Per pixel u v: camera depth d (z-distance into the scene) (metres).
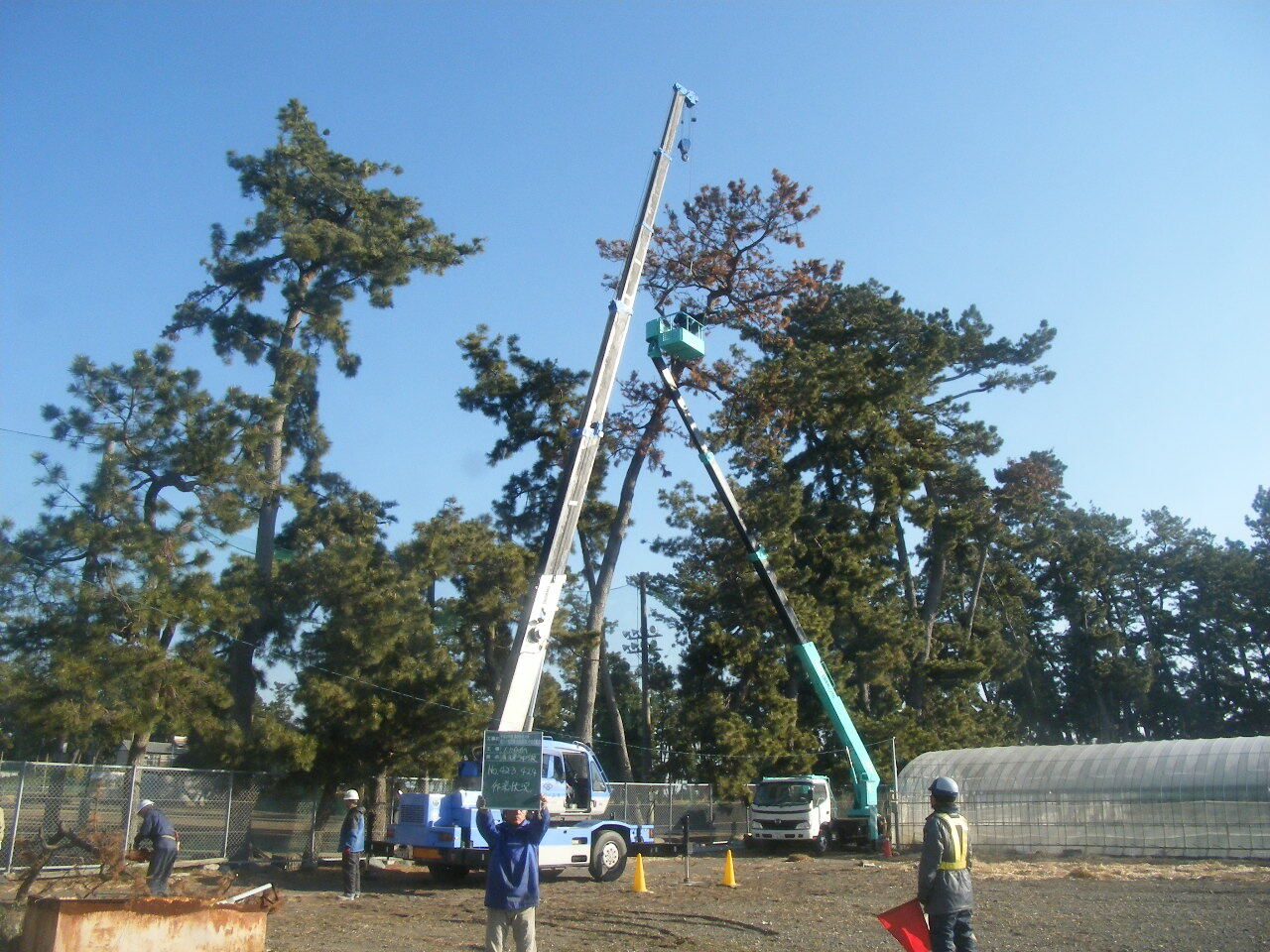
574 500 24.23
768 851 33.66
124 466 24.95
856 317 51.66
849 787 43.53
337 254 34.22
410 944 13.67
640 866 20.84
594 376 25.75
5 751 25.45
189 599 23.39
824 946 13.73
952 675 50.00
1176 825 29.03
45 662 22.41
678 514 45.62
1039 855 31.11
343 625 24.77
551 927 15.48
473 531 31.39
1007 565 62.03
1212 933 14.43
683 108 30.42
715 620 44.03
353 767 24.89
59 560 23.48
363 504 37.50
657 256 39.00
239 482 26.16
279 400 31.12
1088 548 72.69
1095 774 30.95
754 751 40.19
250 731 24.61
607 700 44.12
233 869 22.72
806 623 42.31
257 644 27.58
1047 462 57.28
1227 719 74.81
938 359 49.53
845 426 47.50
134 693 22.47
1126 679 71.12
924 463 47.44
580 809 22.88
